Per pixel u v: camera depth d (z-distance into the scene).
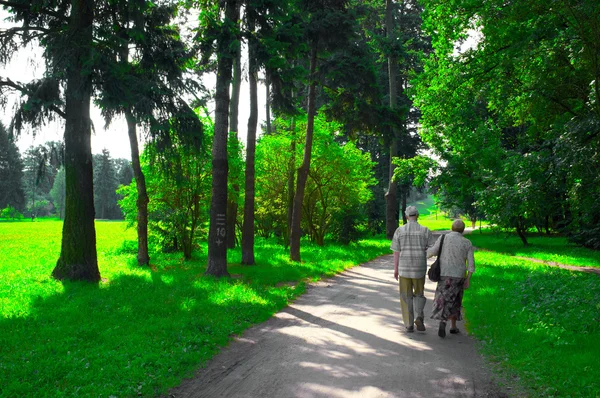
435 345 5.93
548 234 33.97
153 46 12.35
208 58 12.27
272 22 13.30
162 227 17.62
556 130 10.62
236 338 6.40
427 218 113.38
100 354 5.30
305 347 5.87
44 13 11.73
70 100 11.18
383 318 7.65
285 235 24.50
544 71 10.55
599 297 7.70
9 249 22.95
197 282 10.85
